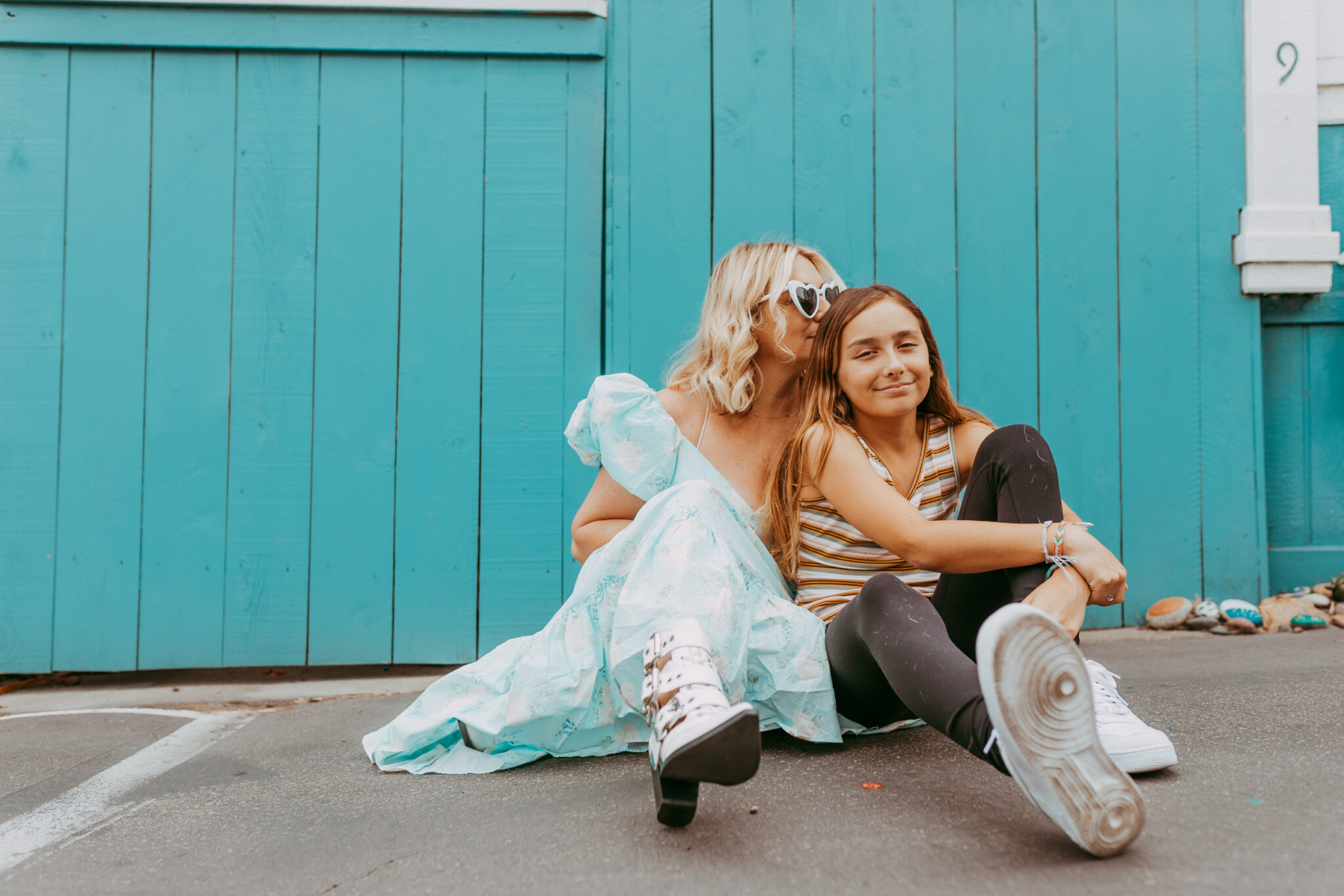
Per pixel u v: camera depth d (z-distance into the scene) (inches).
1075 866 30.3
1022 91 85.2
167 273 80.5
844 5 84.6
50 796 48.4
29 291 79.7
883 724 48.0
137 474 79.6
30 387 79.4
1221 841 31.7
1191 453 84.0
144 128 80.9
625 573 45.8
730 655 41.4
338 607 80.4
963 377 84.1
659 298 82.9
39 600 78.7
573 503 81.6
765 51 84.3
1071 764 29.6
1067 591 39.9
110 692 77.9
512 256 82.7
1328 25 86.2
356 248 81.8
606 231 83.0
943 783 40.4
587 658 45.9
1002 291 84.5
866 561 49.0
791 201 84.0
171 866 36.3
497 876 33.0
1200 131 85.4
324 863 35.8
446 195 82.6
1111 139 85.4
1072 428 84.0
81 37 80.1
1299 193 84.2
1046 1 85.4
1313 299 86.2
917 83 85.0
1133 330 84.6
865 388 47.0
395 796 44.7
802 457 47.9
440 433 81.6
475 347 82.2
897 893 29.3
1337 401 86.5
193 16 81.1
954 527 42.3
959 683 33.1
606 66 83.7
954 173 84.7
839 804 38.1
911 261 84.4
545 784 44.6
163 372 80.1
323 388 81.0
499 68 83.2
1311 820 33.4
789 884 30.5
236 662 79.7
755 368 52.9
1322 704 52.0
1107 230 85.0
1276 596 83.4
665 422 51.1
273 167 81.7
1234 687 57.7
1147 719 50.4
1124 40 85.6
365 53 82.4
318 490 80.6
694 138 83.7
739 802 38.9
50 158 80.4
